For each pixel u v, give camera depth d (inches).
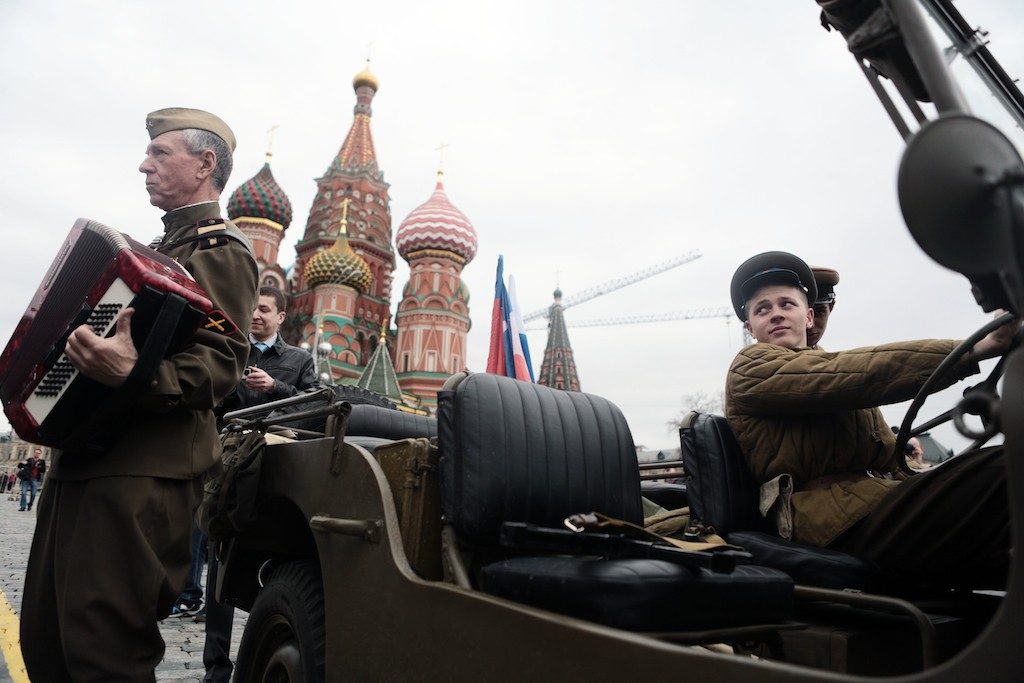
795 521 98.7
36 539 103.7
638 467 106.3
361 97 2260.1
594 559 68.2
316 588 95.5
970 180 43.1
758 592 69.9
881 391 88.4
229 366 99.0
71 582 89.7
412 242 1873.8
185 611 229.1
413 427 168.4
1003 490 80.1
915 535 87.1
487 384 90.7
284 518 109.0
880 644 76.6
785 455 100.3
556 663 56.6
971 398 57.6
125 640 90.0
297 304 1945.1
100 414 88.7
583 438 98.7
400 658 72.2
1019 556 41.1
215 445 104.7
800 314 112.6
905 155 44.2
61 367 89.5
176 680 154.4
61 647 97.4
